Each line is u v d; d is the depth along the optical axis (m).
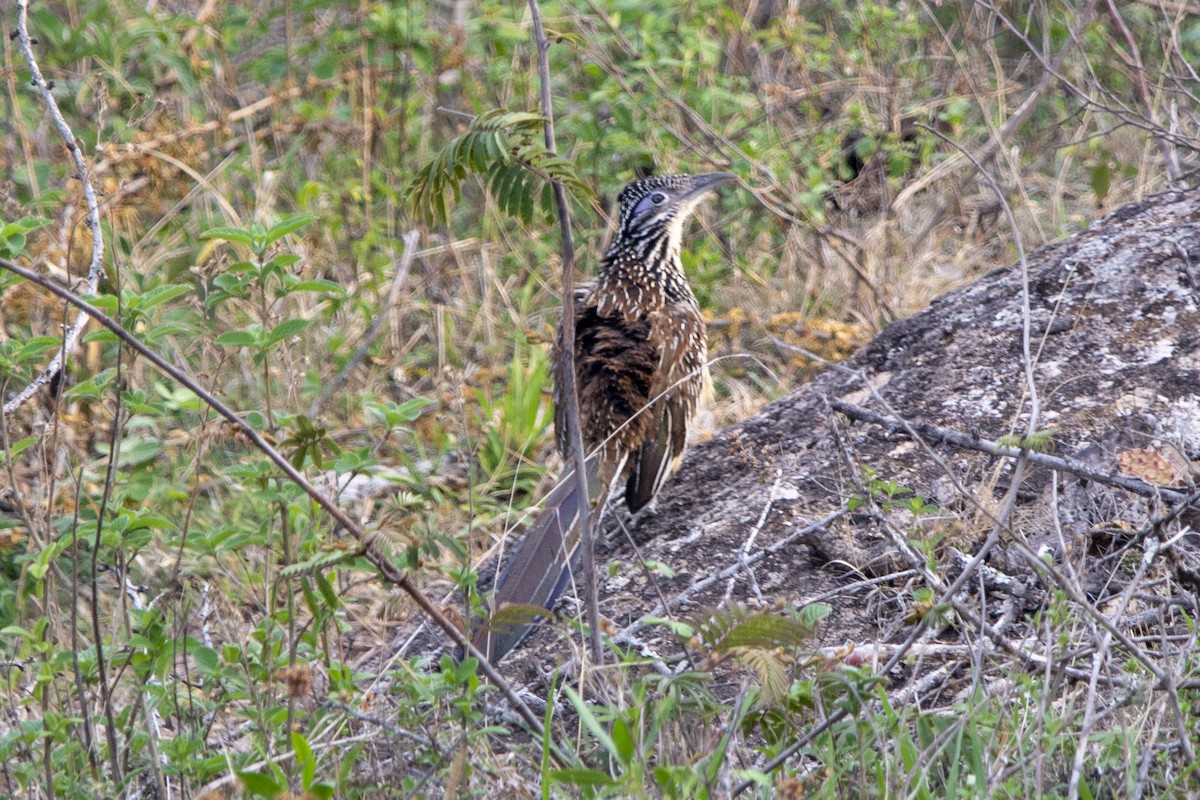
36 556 8.40
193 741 7.42
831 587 9.34
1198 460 9.66
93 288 10.01
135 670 7.89
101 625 9.66
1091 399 10.26
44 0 17.69
